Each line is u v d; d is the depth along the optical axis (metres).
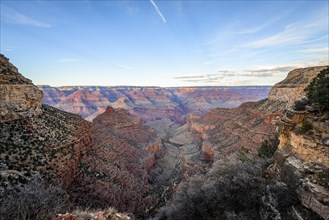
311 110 13.29
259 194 14.13
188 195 18.30
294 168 12.38
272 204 12.44
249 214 13.11
